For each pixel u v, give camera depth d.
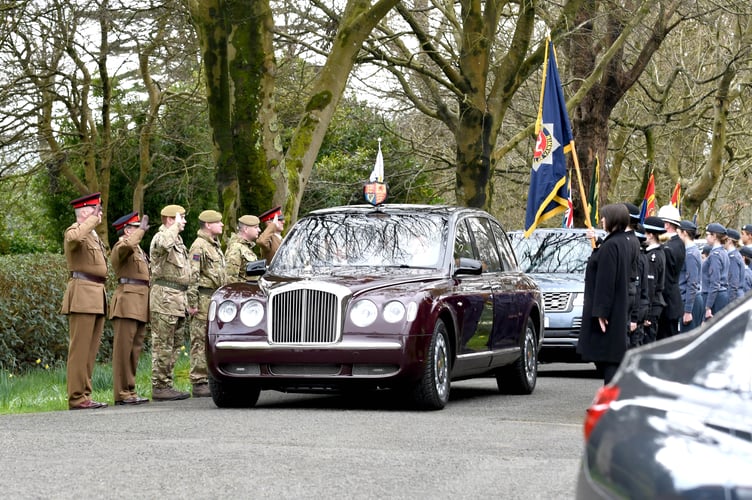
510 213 56.28
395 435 12.20
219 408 15.59
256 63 23.72
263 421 13.40
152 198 41.59
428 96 36.06
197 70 33.53
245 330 14.99
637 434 4.53
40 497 8.53
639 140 55.62
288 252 16.73
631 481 4.43
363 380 14.66
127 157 40.19
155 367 17.80
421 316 14.68
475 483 9.29
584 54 39.91
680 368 4.81
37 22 29.69
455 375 15.84
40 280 25.72
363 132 43.88
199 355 18.91
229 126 24.69
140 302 17.34
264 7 23.83
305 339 14.73
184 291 17.91
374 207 17.39
